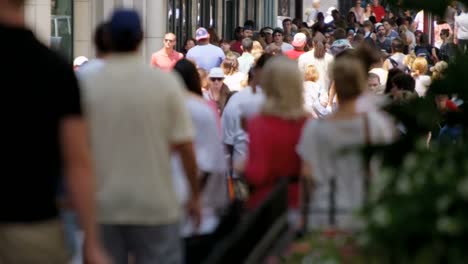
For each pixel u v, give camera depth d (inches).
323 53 1549.0
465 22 682.2
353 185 630.5
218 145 735.1
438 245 461.4
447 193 463.8
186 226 635.5
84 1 1905.8
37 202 436.1
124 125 584.1
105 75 586.2
